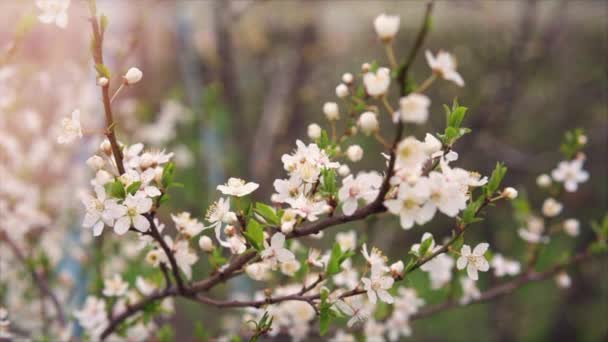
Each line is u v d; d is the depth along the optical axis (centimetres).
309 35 216
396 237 207
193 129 171
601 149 272
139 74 75
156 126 157
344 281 89
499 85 206
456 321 271
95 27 74
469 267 77
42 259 99
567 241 260
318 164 76
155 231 78
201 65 174
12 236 102
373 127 70
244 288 143
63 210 120
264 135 202
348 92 82
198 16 198
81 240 113
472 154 216
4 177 105
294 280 93
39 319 106
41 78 115
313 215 75
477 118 202
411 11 229
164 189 77
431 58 69
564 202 275
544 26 207
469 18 242
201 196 160
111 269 113
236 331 132
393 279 77
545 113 278
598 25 258
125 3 132
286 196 76
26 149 126
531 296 280
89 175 121
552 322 268
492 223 236
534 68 208
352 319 78
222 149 167
